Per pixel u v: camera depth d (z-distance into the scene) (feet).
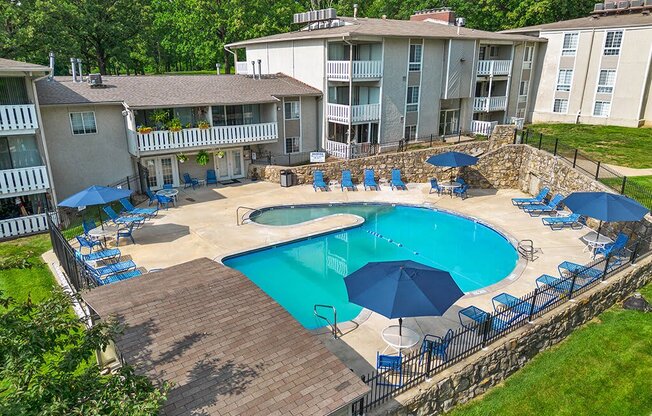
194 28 188.34
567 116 137.59
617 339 43.91
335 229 69.31
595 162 73.20
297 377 26.61
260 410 23.86
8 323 18.84
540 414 34.99
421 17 137.49
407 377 34.40
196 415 23.24
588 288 47.52
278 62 115.14
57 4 135.33
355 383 26.40
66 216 75.46
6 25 120.78
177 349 28.60
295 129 103.14
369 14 212.64
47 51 128.77
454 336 35.96
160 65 234.38
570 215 72.79
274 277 56.44
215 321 31.91
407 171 96.37
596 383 38.17
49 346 19.40
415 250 65.21
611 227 65.72
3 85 65.51
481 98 122.62
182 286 37.04
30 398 16.72
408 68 104.94
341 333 41.39
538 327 41.24
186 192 87.61
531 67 139.44
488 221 73.56
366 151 102.42
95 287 39.83
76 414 16.58
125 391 18.19
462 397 36.40
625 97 125.90
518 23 175.01
